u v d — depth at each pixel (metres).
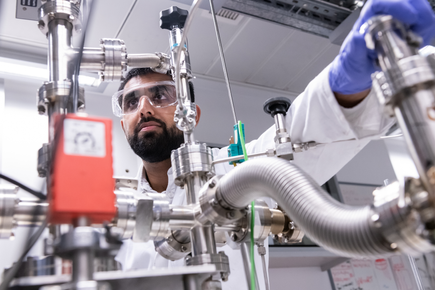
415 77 0.41
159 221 0.63
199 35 2.94
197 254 0.66
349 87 0.84
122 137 3.04
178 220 0.66
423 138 0.40
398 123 0.44
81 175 0.45
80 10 0.78
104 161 0.47
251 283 0.67
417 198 0.39
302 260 3.09
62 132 0.46
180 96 0.76
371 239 0.42
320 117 0.98
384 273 3.67
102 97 3.15
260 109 3.78
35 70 2.83
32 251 0.59
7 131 2.71
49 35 0.74
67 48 0.73
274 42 3.14
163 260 1.17
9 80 2.88
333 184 3.75
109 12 2.59
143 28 2.77
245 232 0.72
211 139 3.38
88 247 0.41
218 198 0.64
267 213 0.75
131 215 0.60
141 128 1.35
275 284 3.19
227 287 1.22
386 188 0.44
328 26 2.50
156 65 0.88
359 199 3.86
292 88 3.81
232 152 0.88
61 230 0.55
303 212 0.50
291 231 0.76
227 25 2.88
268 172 0.56
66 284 0.41
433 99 0.41
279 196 0.54
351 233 0.44
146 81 1.40
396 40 0.44
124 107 1.39
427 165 0.40
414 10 0.49
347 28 2.44
